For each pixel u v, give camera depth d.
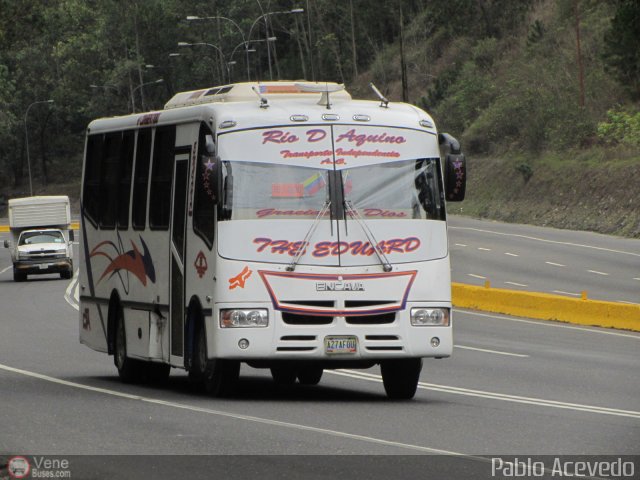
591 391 35.84
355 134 32.16
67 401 32.03
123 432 25.75
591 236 117.75
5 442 24.38
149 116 37.38
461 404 32.09
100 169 41.69
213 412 29.34
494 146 159.00
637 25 125.00
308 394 34.84
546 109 148.88
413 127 32.62
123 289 39.03
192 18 146.75
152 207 36.50
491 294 70.31
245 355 30.97
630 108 139.50
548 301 65.44
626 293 75.06
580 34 159.12
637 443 24.77
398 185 32.12
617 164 128.25
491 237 119.81
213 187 30.89
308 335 31.11
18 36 112.19
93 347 42.16
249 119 31.80
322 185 31.69
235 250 31.14
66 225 116.00
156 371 38.88
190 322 33.31
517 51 179.00
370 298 31.42
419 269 31.81
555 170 138.38
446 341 31.89
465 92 175.75
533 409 31.00
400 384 33.53
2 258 157.50
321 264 31.30
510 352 49.25
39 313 73.44
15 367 43.97
